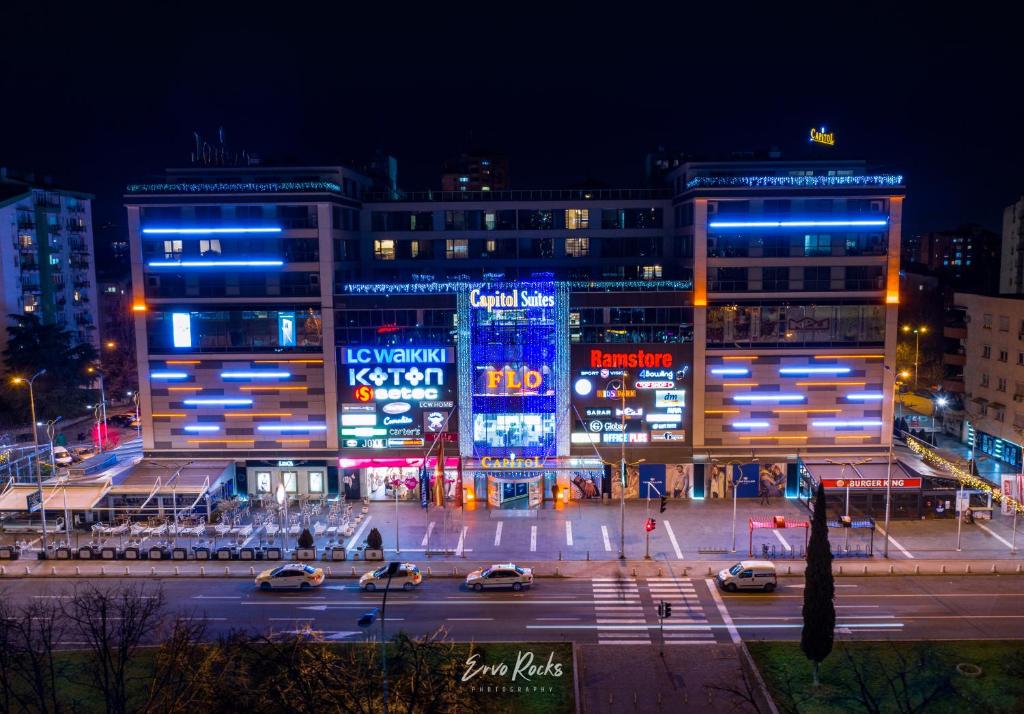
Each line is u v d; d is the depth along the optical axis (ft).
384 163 379.14
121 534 255.50
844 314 276.41
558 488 280.31
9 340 395.75
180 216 278.46
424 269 311.88
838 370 278.05
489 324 277.03
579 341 277.85
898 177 271.90
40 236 426.92
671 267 307.37
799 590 209.36
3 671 134.72
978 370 332.39
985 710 149.38
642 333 277.03
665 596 206.80
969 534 246.47
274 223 276.82
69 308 451.53
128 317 518.78
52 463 279.08
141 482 268.41
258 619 194.49
